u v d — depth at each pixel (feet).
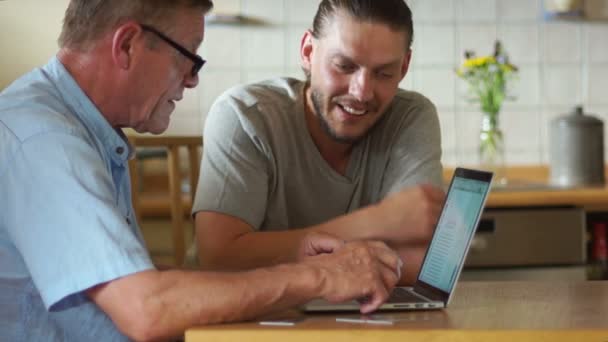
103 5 3.83
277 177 5.50
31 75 3.97
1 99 3.72
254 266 5.04
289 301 3.47
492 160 9.02
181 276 3.36
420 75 9.96
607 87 10.08
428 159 5.52
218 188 5.30
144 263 3.35
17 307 3.72
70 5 3.94
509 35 9.97
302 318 3.54
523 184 9.04
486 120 9.01
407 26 5.07
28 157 3.46
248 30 9.83
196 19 4.03
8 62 9.57
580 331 3.11
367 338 3.16
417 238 5.02
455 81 9.95
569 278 8.37
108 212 3.40
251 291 3.38
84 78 3.91
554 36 10.00
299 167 5.54
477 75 9.16
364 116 5.21
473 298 3.98
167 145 6.68
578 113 9.00
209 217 5.28
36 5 9.52
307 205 5.63
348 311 3.67
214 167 5.35
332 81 5.08
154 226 8.75
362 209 5.15
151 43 3.90
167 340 3.34
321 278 3.54
